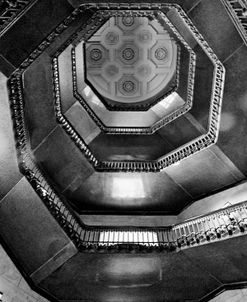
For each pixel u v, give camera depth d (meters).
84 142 12.86
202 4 8.16
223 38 8.91
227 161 11.69
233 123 10.91
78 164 12.72
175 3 8.30
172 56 15.14
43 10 7.85
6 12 7.29
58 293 9.73
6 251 8.94
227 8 7.88
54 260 9.33
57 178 12.73
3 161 8.81
